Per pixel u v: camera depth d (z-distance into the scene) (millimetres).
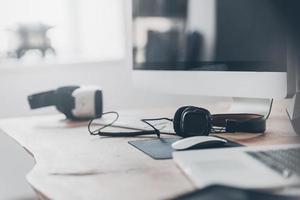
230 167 634
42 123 1286
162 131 1040
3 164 1863
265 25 1031
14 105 1930
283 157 669
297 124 968
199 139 826
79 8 2164
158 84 1306
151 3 1330
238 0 1090
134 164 751
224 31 1127
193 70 1205
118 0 2193
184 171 665
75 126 1209
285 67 993
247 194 506
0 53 1950
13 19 2008
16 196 1832
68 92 1317
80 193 599
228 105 1535
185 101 2137
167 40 1278
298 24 985
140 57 1362
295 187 553
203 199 497
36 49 1995
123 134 1023
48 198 591
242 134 993
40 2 2074
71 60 2037
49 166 759
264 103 1234
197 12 1197
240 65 1089
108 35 2223
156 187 612
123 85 2111
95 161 786
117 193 592
